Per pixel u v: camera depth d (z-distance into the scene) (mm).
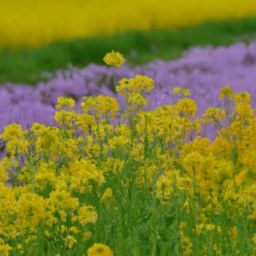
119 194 9289
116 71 23812
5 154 12070
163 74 22250
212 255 8148
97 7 47312
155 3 48562
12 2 50562
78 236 8539
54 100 21156
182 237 8500
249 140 10117
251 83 20781
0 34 37750
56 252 8406
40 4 49594
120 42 35625
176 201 8492
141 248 8570
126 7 47000
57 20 40969
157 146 10398
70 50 34062
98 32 40969
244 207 8641
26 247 8141
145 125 10438
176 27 44500
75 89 22031
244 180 8406
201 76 22078
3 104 18656
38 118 14594
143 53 35438
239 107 10242
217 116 11414
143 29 41656
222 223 8625
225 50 28688
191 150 9922
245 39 40375
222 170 8352
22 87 23391
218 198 8672
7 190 8383
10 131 10328
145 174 9523
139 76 11508
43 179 8711
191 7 46906
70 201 8086
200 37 40062
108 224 8820
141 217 9055
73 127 11469
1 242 8305
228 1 50438
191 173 8602
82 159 10172
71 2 51219
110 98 11016
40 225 7844
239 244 8430
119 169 9750
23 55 32781
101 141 10922
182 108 10859
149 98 15102
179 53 35062
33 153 10469
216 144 9797
